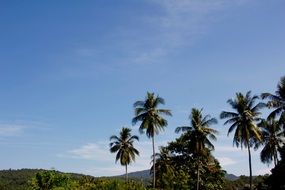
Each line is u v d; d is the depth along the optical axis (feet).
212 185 267.39
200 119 234.99
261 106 207.10
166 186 250.57
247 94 209.56
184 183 252.83
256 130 206.69
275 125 232.94
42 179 150.61
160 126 227.20
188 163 272.72
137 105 228.43
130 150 274.57
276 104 187.01
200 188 265.95
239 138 206.69
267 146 234.17
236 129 207.21
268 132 235.61
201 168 268.00
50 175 151.64
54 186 149.59
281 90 189.37
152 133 226.38
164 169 269.85
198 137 231.30
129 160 274.36
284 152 189.47
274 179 185.37
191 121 234.58
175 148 277.44
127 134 276.82
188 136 235.20
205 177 269.85
